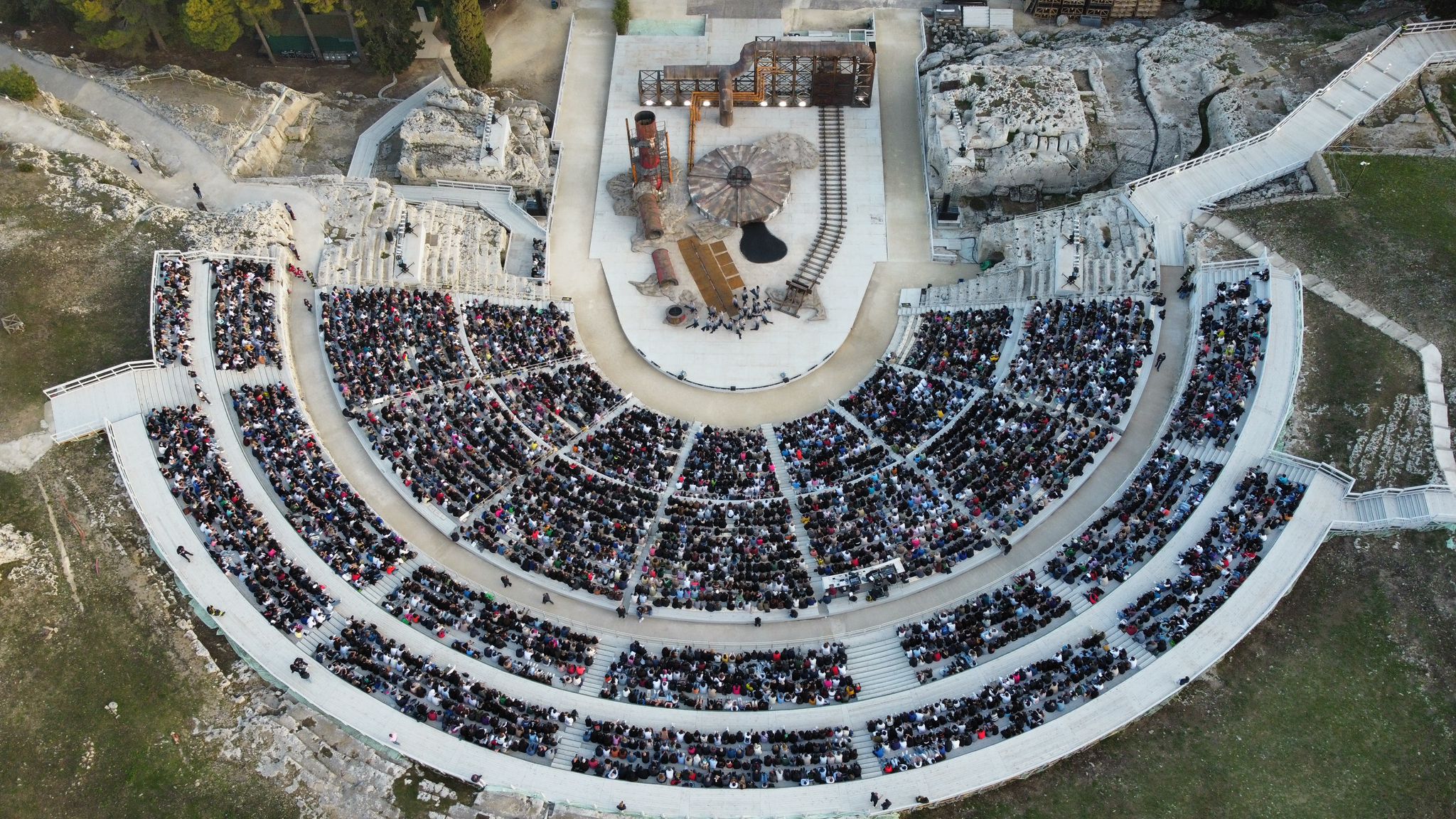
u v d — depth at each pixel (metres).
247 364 66.38
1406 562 56.62
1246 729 53.28
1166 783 52.22
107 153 78.31
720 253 80.12
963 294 76.00
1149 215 71.81
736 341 75.69
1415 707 53.16
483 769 52.56
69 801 51.00
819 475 65.69
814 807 51.53
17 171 74.75
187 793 51.31
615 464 66.19
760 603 59.19
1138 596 57.12
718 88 86.25
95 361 66.00
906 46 91.06
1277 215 70.94
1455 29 79.19
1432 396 61.38
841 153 85.25
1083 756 53.22
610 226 81.81
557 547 61.41
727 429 70.88
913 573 59.88
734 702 56.06
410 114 82.88
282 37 89.88
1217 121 79.00
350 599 58.00
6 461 61.47
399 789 51.94
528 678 56.69
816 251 80.25
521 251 80.62
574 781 52.41
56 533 58.78
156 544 57.88
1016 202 82.19
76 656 55.00
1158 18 91.44
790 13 92.88
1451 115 75.44
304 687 54.19
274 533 59.59
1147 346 66.25
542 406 68.38
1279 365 62.88
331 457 64.81
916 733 54.22
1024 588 58.62
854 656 58.22
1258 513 57.97
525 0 95.44
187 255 70.19
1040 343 68.50
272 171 83.25
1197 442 61.62
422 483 63.38
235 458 62.22
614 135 86.62
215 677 54.66
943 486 63.81
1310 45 82.19
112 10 84.88
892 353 74.31
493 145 81.69
